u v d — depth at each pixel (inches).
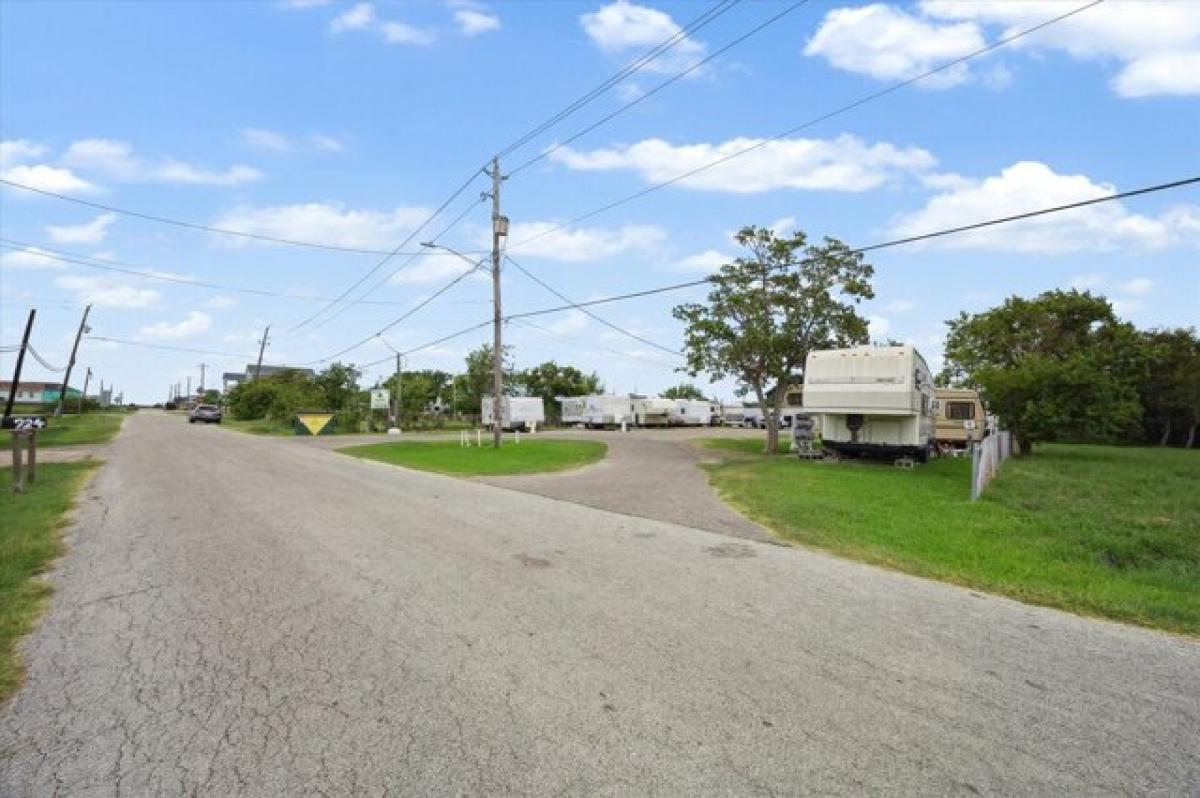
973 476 513.0
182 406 4995.1
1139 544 393.7
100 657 199.0
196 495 526.3
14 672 188.7
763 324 1088.8
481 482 640.4
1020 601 264.5
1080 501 577.6
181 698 171.5
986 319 1605.6
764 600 254.2
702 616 234.2
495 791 130.6
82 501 502.3
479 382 2600.9
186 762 141.7
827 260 1065.5
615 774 136.3
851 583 281.4
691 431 2135.8
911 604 253.3
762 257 1104.2
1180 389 1657.2
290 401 2155.5
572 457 942.4
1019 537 389.1
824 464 831.7
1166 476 804.6
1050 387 1033.5
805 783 133.2
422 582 275.7
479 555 323.6
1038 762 142.0
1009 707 167.2
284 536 366.9
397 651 201.8
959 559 331.3
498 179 1089.4
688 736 151.1
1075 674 189.0
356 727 155.9
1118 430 1014.4
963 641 214.2
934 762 141.4
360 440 1401.3
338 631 218.8
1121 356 1446.9
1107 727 157.6
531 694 172.4
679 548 343.3
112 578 285.3
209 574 289.4
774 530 397.4
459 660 194.7
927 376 904.9
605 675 184.1
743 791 130.4
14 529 387.2
